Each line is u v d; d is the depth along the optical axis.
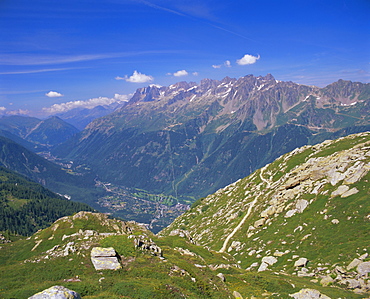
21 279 48.78
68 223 80.25
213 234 134.00
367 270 55.75
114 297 39.72
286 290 53.12
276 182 138.62
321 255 70.50
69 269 50.06
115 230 82.19
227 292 50.06
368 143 108.81
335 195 91.31
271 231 98.44
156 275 48.56
